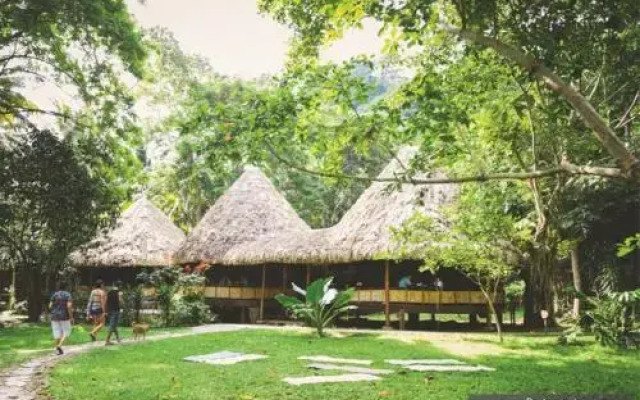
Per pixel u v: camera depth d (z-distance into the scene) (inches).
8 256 842.2
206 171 1244.5
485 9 249.9
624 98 446.0
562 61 285.0
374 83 289.0
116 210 831.1
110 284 1014.4
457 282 750.5
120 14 728.3
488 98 379.6
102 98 821.9
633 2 281.4
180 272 791.1
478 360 402.3
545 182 533.6
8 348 480.7
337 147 303.1
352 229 696.4
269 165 1138.0
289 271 899.4
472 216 506.0
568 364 386.9
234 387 284.4
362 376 320.5
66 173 752.3
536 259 513.3
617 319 479.2
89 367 351.6
